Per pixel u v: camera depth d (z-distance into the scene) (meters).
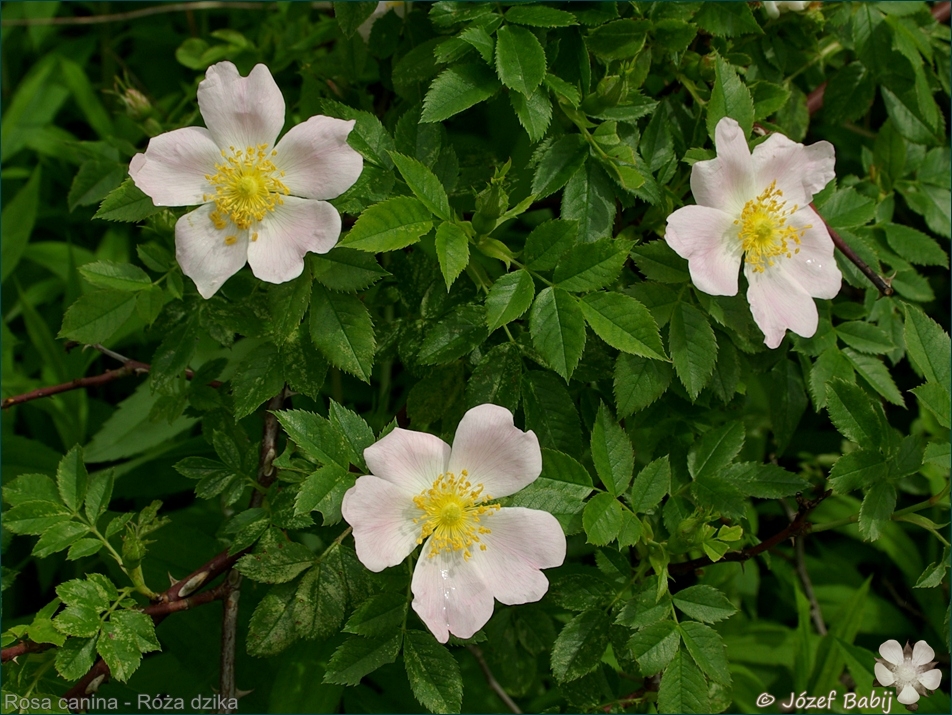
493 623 0.47
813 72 0.52
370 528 0.42
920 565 0.55
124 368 0.49
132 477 0.53
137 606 0.44
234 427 0.47
